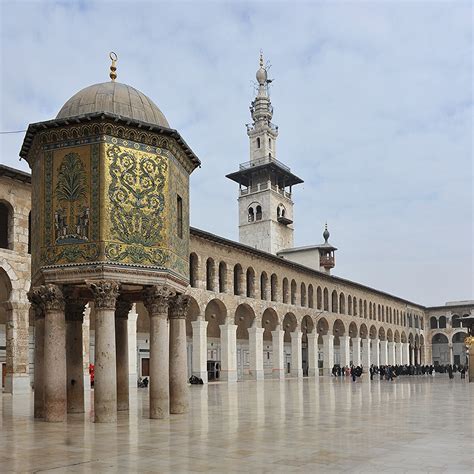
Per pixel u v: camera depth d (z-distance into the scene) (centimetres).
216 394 3822
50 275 2031
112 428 1802
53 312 2019
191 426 1870
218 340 6931
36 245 2181
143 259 2066
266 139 10525
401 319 11725
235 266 6669
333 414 2330
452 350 12900
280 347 7200
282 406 2747
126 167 2069
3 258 3878
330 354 8456
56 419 1983
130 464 1229
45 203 2102
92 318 5022
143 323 6022
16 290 3938
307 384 5391
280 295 7338
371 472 1150
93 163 2041
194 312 6047
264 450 1406
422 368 9325
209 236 5953
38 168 2183
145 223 2089
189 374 6262
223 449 1419
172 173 2211
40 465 1220
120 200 2042
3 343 4434
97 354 1953
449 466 1210
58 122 2056
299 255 9912
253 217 10344
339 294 9000
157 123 2209
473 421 2070
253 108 10838
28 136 2169
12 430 1759
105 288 1962
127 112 2152
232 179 10675
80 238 2020
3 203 4044
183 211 2370
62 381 2009
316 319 8138
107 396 1934
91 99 2152
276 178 10575
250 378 6725
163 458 1297
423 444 1508
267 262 7131
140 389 4647
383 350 10669
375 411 2475
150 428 1809
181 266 2308
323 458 1300
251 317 6769
